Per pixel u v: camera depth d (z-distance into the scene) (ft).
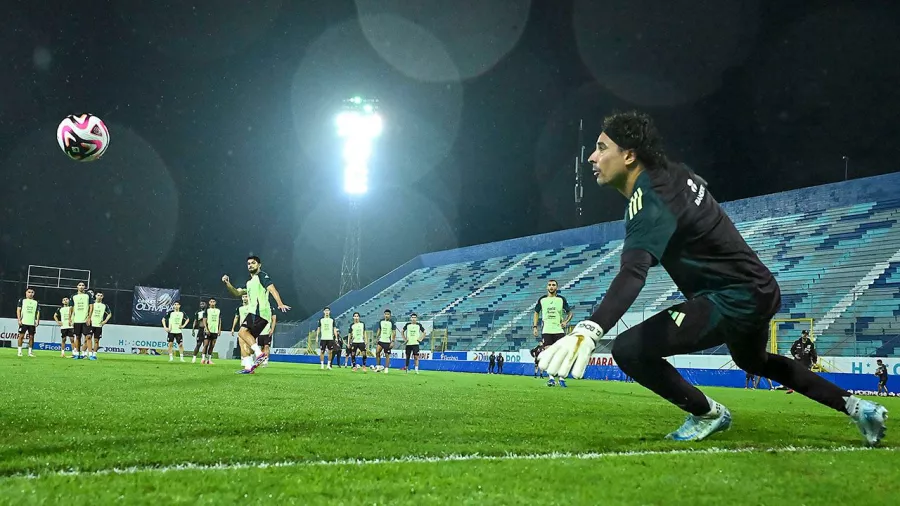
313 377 38.24
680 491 7.18
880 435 12.38
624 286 10.40
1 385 22.79
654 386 12.25
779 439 12.97
